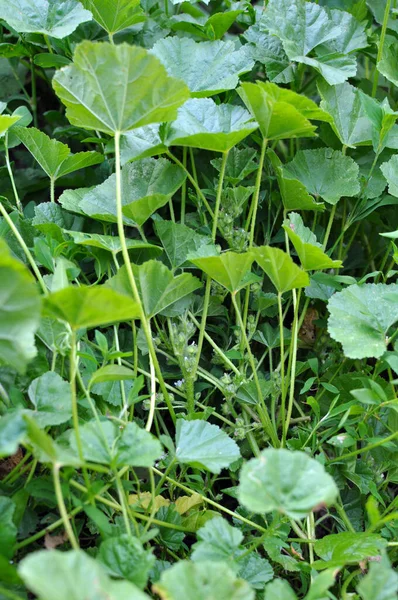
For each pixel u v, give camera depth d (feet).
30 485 2.53
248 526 2.79
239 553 2.62
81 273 3.04
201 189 3.18
